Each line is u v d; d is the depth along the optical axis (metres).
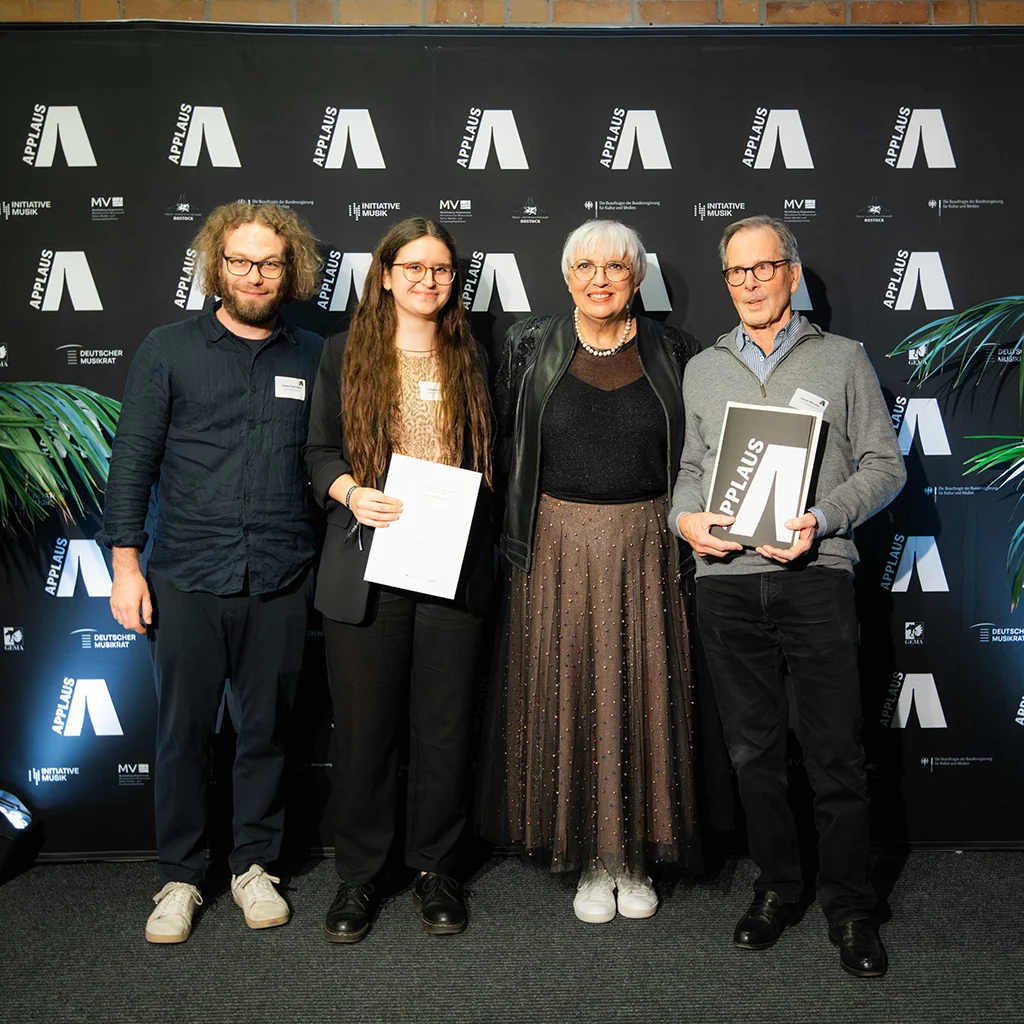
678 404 2.29
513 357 2.38
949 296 2.69
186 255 2.64
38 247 2.62
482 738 2.51
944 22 2.81
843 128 2.66
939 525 2.72
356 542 2.18
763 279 2.12
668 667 2.31
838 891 2.15
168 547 2.26
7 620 2.68
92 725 2.71
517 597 2.36
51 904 2.45
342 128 2.63
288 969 2.12
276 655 2.33
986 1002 1.98
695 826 2.37
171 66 2.61
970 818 2.74
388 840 2.32
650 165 2.66
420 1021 1.93
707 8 2.83
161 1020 1.94
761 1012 1.95
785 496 2.09
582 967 2.12
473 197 2.66
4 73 2.60
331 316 2.68
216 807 2.70
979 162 2.67
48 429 2.52
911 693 2.74
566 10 2.81
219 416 2.25
